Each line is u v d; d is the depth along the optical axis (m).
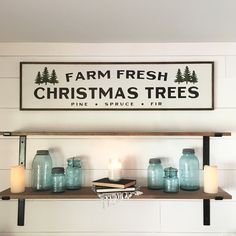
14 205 1.45
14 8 1.10
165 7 1.09
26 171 1.46
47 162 1.42
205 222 1.42
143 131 1.46
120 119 1.47
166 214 1.44
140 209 1.44
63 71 1.48
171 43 1.49
